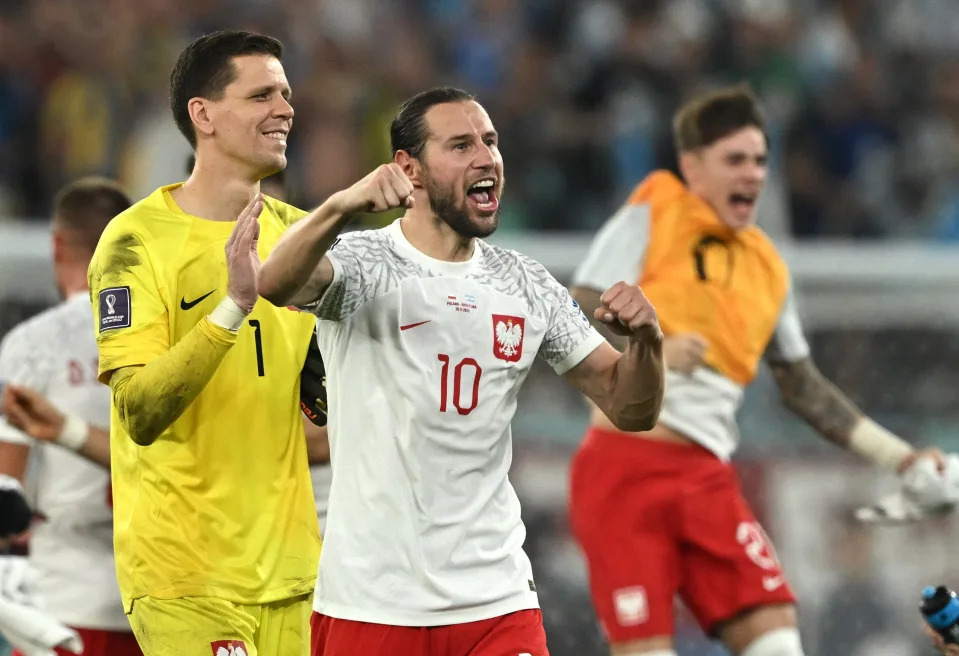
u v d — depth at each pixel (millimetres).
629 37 42438
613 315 12633
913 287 30016
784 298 20906
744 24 43781
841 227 40562
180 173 35750
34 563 18078
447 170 13094
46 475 18141
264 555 14445
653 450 19922
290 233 11953
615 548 19812
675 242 20422
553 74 42438
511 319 13336
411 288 13047
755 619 19641
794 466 27625
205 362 13328
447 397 12953
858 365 29734
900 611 27422
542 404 27078
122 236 14398
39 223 35938
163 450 14320
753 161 20422
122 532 14484
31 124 38219
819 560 27438
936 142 43938
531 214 38938
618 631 19656
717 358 20203
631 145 40156
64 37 38844
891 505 20453
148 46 39375
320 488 17812
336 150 38562
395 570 12828
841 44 44906
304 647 14852
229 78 14617
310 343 14883
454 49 43094
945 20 47594
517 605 13195
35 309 25547
